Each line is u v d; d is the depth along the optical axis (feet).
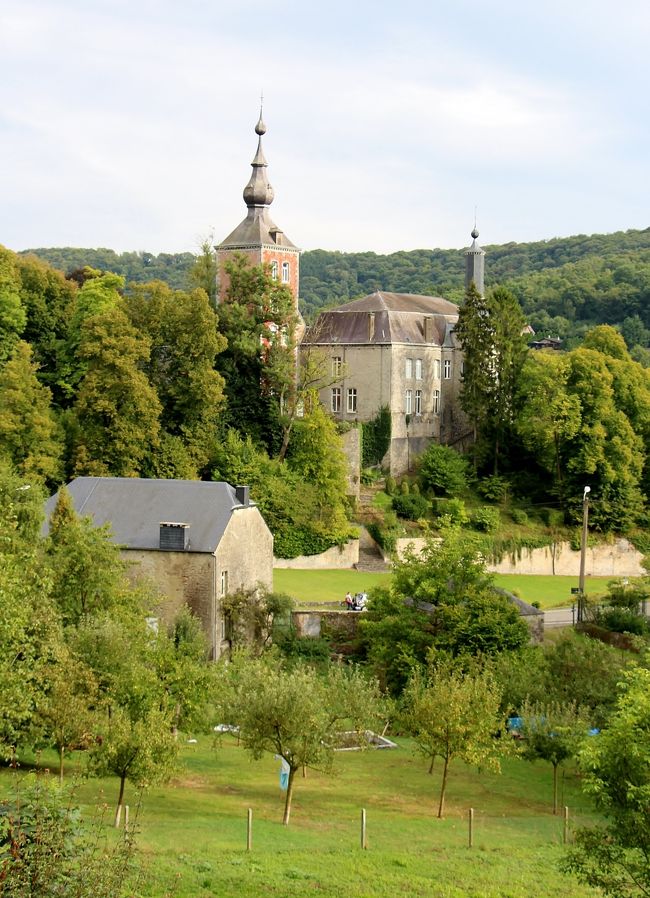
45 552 162.50
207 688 129.49
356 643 213.46
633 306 568.41
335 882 88.74
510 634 188.14
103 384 252.62
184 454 262.88
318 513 276.82
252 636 204.54
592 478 319.68
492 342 323.57
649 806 82.07
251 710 113.70
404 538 286.25
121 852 59.98
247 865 90.43
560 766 157.69
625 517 317.63
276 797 127.24
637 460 321.93
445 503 303.48
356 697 132.05
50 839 55.21
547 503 322.75
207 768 141.08
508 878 96.07
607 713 147.02
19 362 247.91
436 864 98.84
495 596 193.57
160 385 272.72
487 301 326.44
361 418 325.42
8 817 56.29
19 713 103.60
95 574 150.82
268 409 289.74
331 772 118.52
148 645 136.56
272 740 114.93
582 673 160.35
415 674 153.17
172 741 107.45
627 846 82.94
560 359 324.39
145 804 116.37
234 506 207.72
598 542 313.32
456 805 132.57
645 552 316.81
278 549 271.90
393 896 86.63
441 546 200.85
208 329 270.05
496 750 133.39
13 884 52.60
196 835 100.94
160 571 199.31
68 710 109.70
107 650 126.11
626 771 85.46
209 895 81.15
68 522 171.63
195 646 138.41
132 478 214.90
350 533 278.87
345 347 327.06
